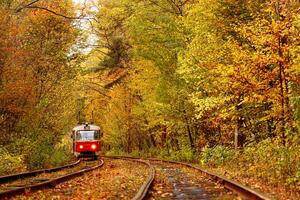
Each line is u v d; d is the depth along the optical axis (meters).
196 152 34.38
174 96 33.47
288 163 14.05
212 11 23.31
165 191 13.27
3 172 21.06
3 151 23.94
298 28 16.17
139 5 35.69
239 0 22.53
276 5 17.45
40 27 30.45
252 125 24.83
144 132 57.84
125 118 56.88
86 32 34.22
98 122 68.44
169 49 35.28
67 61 33.53
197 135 35.69
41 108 29.39
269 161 16.05
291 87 16.47
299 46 15.79
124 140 62.38
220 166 23.80
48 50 31.33
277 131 17.59
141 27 35.34
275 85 17.42
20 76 25.97
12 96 24.95
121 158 45.12
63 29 31.56
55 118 32.41
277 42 16.28
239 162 21.72
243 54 17.66
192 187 14.47
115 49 47.81
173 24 33.97
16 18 27.52
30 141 27.28
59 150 35.94
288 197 10.96
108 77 53.47
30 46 29.56
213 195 12.11
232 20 23.00
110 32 43.91
